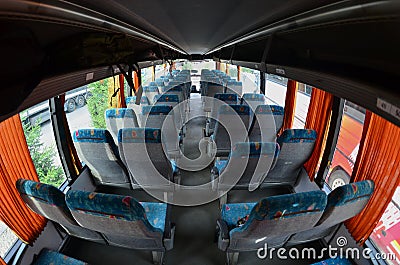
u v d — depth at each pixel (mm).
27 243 2008
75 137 2438
